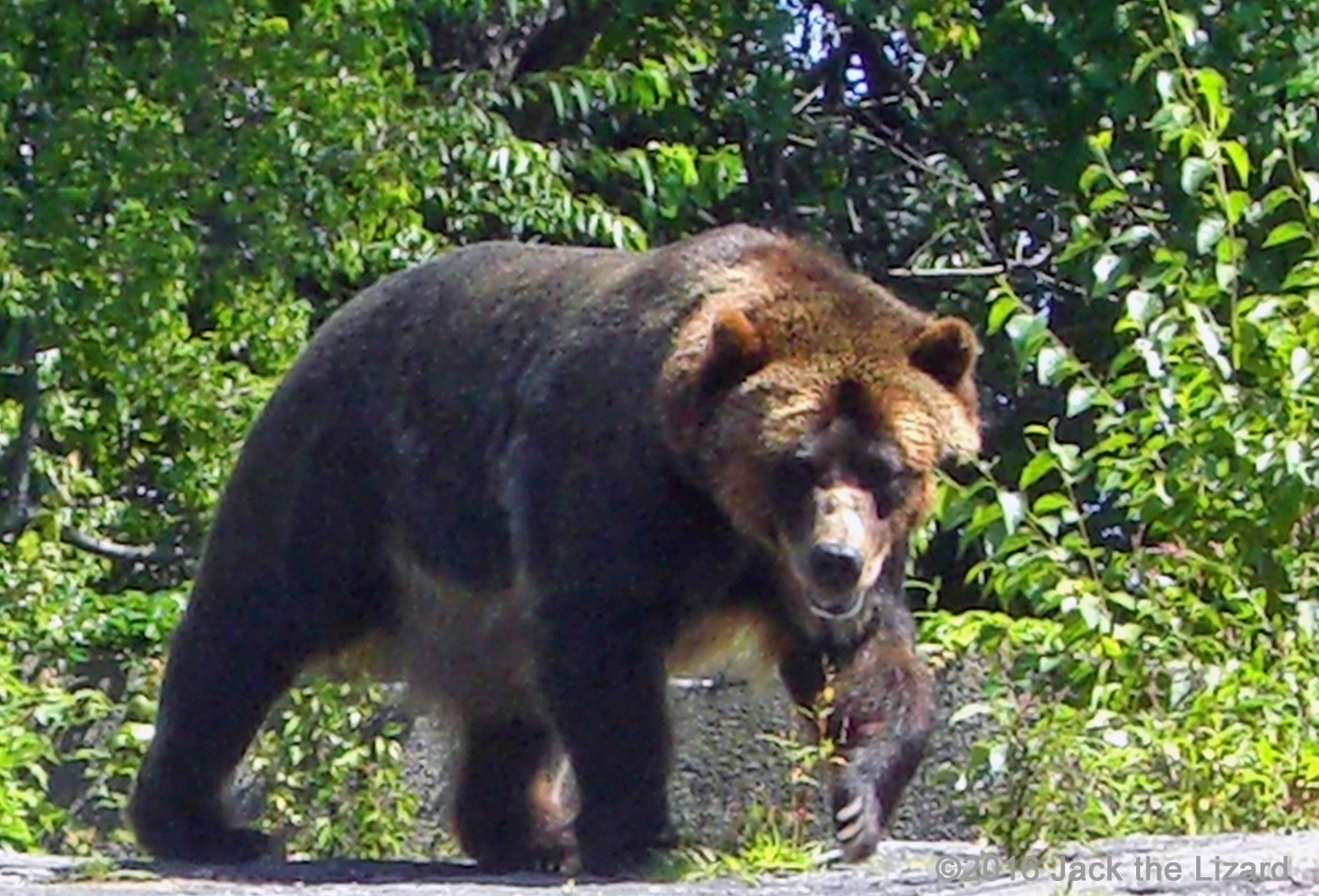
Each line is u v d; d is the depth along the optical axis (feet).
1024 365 47.75
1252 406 44.96
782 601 37.52
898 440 35.88
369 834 48.34
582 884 35.14
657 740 36.86
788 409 35.78
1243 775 39.50
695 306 37.01
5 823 46.78
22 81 62.34
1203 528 45.37
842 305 36.88
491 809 41.73
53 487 63.36
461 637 40.32
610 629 36.70
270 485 41.55
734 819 47.29
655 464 36.45
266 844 42.19
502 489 38.34
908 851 38.83
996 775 42.55
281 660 41.65
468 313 39.83
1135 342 49.83
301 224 65.10
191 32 64.34
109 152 63.36
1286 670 42.50
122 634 56.80
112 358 62.90
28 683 54.60
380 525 40.96
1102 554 49.32
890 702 37.14
